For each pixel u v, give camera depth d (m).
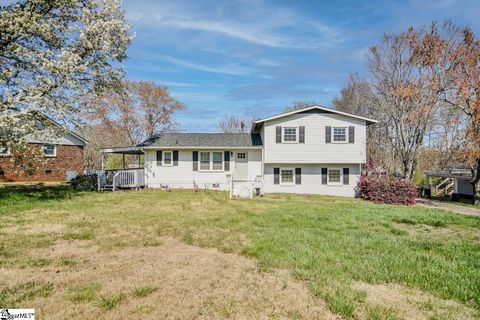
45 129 13.45
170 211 10.68
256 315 3.40
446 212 12.05
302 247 6.11
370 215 10.50
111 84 15.81
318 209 11.73
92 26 13.47
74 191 16.50
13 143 11.86
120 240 6.73
